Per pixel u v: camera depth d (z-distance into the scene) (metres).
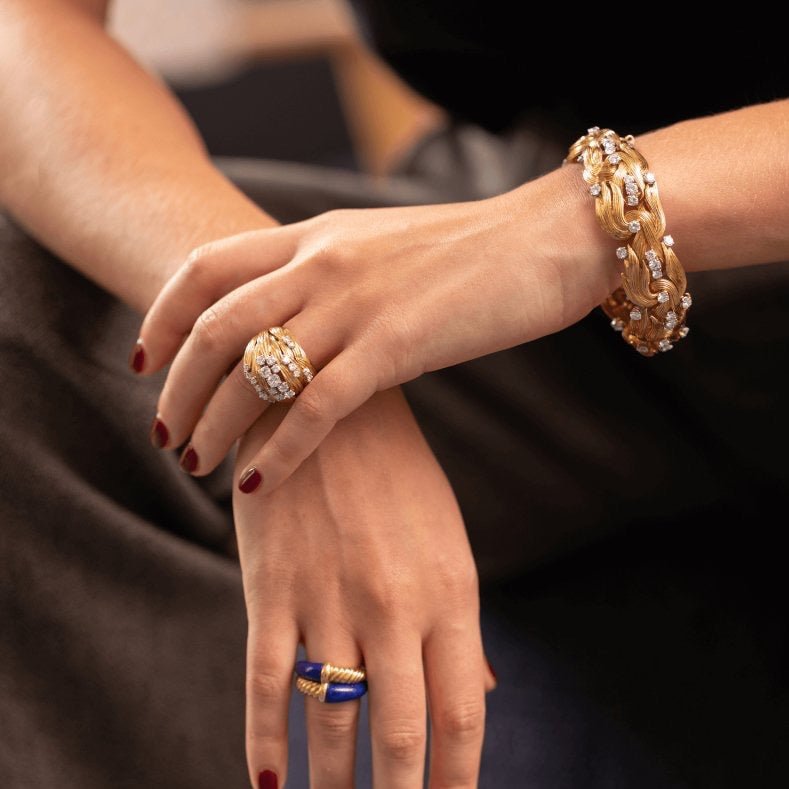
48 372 0.68
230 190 0.71
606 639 0.77
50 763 0.66
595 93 0.80
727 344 0.75
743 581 0.80
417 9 0.81
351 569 0.63
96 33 0.78
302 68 1.81
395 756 0.62
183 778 0.68
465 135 0.96
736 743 0.72
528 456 0.77
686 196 0.64
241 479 0.63
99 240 0.70
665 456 0.78
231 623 0.70
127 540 0.68
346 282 0.63
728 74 0.76
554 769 0.72
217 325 0.63
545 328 0.64
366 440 0.65
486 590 0.81
